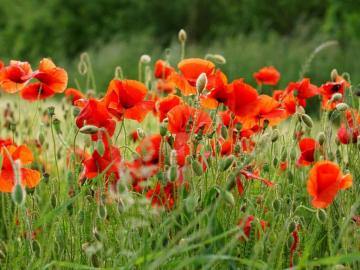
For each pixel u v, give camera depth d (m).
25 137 3.90
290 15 22.12
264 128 3.17
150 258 2.44
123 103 2.97
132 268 2.78
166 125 2.85
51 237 2.82
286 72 13.37
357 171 3.22
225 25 24.00
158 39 23.48
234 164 2.97
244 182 3.01
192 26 24.14
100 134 2.65
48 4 23.31
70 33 23.34
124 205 2.62
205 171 2.90
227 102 2.93
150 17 24.03
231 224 2.88
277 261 2.89
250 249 2.84
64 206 2.66
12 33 23.41
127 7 23.98
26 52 23.19
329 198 2.51
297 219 2.92
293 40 16.06
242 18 23.34
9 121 4.18
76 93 4.02
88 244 2.88
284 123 4.57
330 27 16.56
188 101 3.51
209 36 23.98
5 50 23.31
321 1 21.70
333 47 14.57
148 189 3.05
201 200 2.81
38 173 2.80
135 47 16.88
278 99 3.83
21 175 2.73
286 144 3.21
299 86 3.55
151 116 4.92
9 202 3.14
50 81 3.29
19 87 3.23
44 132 3.63
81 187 3.04
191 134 2.71
